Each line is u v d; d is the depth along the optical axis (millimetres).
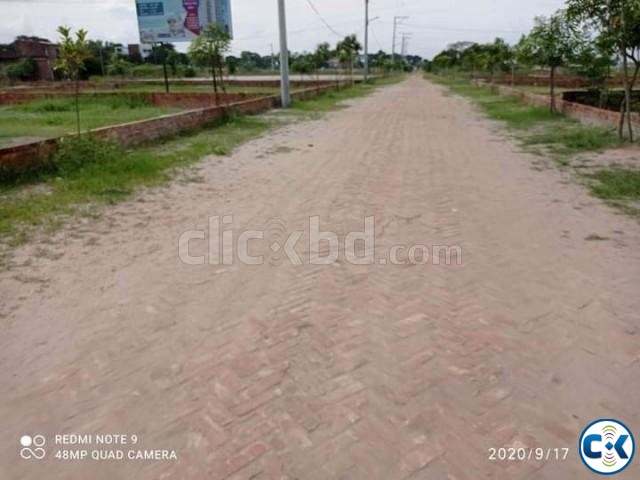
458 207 5680
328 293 3602
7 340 2955
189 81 36344
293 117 15859
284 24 18531
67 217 5227
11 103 23406
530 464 2086
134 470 2072
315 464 2086
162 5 21797
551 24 13695
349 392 2521
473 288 3646
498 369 2689
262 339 3006
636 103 13711
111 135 8664
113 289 3631
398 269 4008
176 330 3102
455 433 2252
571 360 2752
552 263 4031
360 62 78688
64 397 2496
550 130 11906
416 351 2871
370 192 6398
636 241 4453
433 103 22375
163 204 5801
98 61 44062
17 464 2111
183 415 2377
